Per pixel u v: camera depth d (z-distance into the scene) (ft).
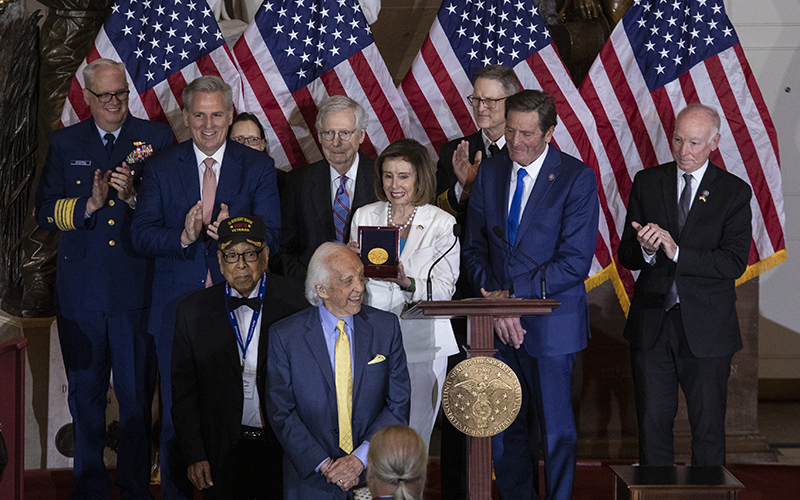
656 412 60.29
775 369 92.32
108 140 61.41
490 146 64.95
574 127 69.62
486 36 70.33
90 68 59.93
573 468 55.83
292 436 45.96
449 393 47.47
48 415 72.13
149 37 68.18
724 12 69.36
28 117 73.31
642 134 70.23
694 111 58.80
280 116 70.08
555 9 82.02
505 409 47.42
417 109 71.05
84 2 72.54
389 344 48.16
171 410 50.55
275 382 46.57
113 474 69.92
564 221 55.62
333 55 69.82
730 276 58.44
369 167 61.31
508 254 56.03
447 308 46.37
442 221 55.21
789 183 91.66
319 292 46.47
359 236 50.90
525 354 57.31
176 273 56.80
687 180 60.08
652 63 69.92
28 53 73.31
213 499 49.80
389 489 35.55
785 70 90.94
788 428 82.53
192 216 53.26
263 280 50.88
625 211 70.85
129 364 61.05
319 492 46.21
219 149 58.29
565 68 70.08
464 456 60.18
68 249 60.64
